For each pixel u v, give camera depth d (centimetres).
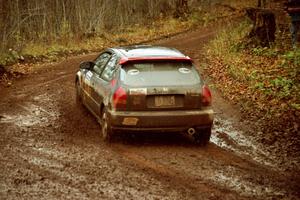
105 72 1231
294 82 1623
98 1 3594
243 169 982
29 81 2000
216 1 5059
